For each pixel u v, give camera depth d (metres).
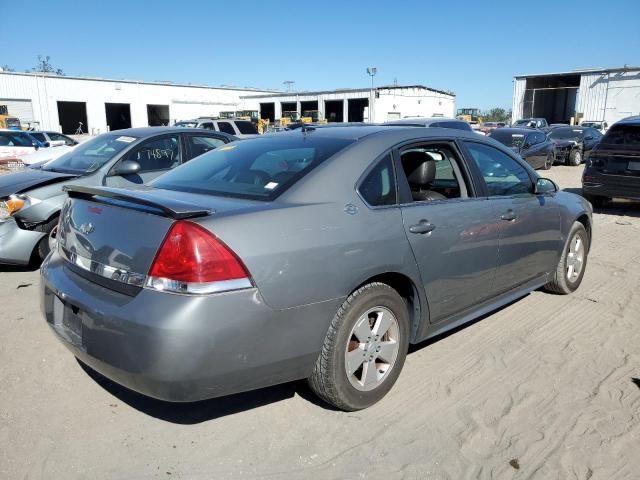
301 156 3.36
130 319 2.53
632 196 9.65
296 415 3.20
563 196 5.18
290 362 2.82
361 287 3.10
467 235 3.72
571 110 54.56
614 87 43.38
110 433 3.01
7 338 4.17
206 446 2.91
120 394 3.41
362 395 3.17
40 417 3.15
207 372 2.54
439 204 3.60
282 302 2.70
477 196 3.93
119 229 2.77
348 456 2.83
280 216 2.79
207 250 2.52
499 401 3.37
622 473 2.73
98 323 2.65
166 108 60.38
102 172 6.25
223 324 2.53
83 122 58.09
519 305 5.04
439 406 3.31
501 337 4.31
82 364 3.78
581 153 20.86
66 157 6.83
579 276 5.41
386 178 3.36
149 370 2.50
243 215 2.70
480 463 2.80
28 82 49.44
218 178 3.40
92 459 2.79
